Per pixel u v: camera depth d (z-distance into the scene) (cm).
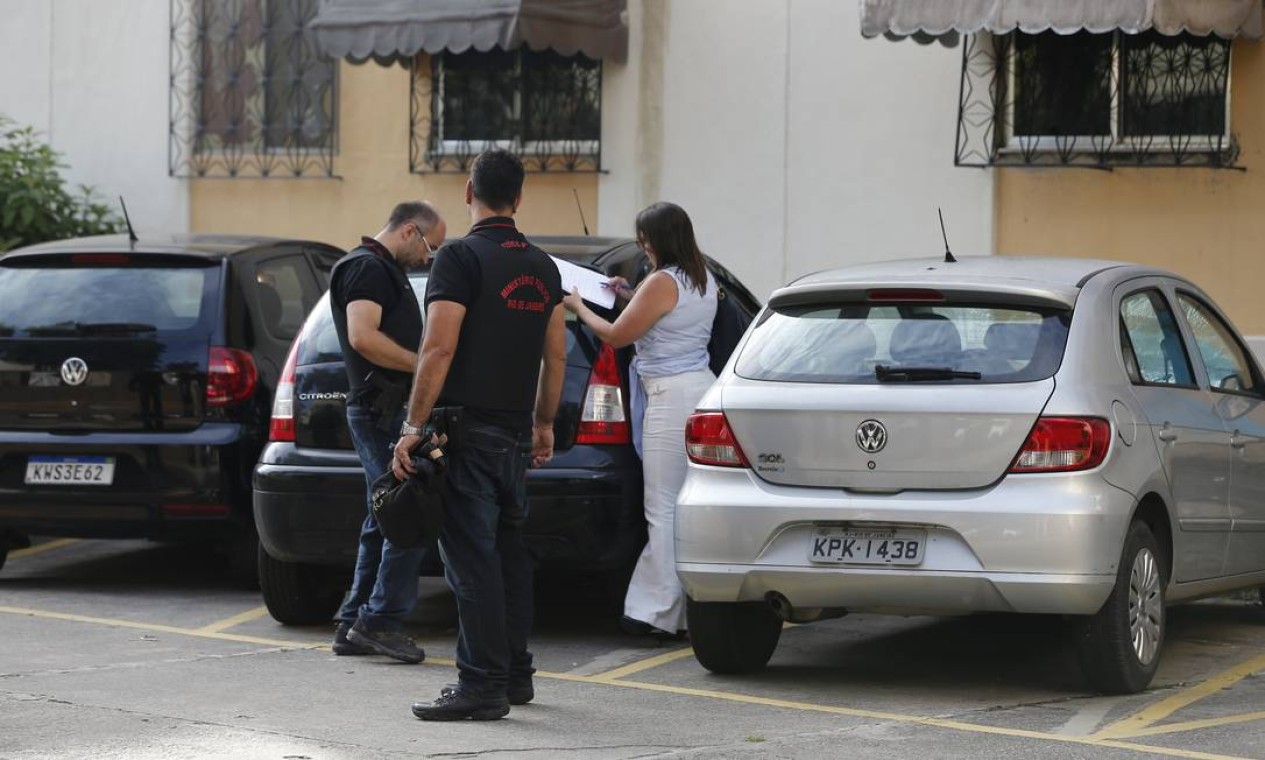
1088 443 998
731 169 2059
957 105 1945
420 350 952
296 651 1207
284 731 940
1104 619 1026
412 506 944
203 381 1406
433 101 2206
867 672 1150
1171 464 1085
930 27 1744
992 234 1931
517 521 992
